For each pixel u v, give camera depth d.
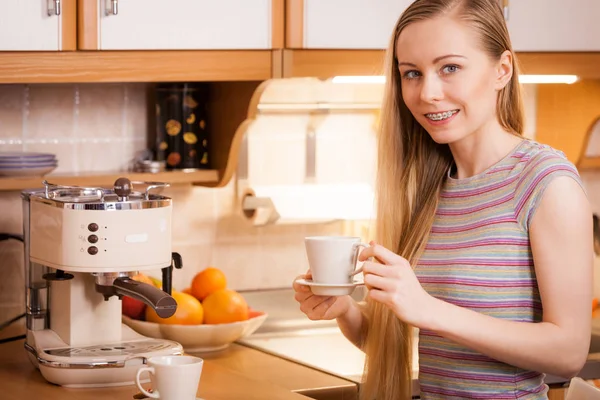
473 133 1.73
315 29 2.30
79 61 2.11
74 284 1.91
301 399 1.76
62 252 1.80
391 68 1.85
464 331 1.54
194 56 2.21
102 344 1.94
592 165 3.03
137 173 2.38
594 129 3.11
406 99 1.72
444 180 1.84
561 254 1.58
